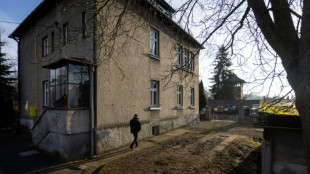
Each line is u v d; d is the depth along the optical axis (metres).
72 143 6.79
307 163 2.79
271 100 3.18
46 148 7.77
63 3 9.50
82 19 8.19
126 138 8.81
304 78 2.58
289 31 2.91
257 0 3.13
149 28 10.81
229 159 6.12
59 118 7.00
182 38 5.18
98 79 7.61
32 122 12.70
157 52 11.78
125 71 8.96
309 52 2.55
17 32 14.33
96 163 6.44
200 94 20.98
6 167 6.22
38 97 12.25
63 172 5.74
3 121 13.41
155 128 11.33
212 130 12.54
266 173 4.42
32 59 13.07
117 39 8.53
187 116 15.17
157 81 11.68
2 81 14.47
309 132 2.66
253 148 7.68
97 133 7.47
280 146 4.30
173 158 6.30
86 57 7.81
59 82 7.44
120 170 5.48
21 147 8.87
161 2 5.18
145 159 6.38
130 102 9.22
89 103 7.42
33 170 5.94
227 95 35.41
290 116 4.13
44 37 11.66
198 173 5.03
